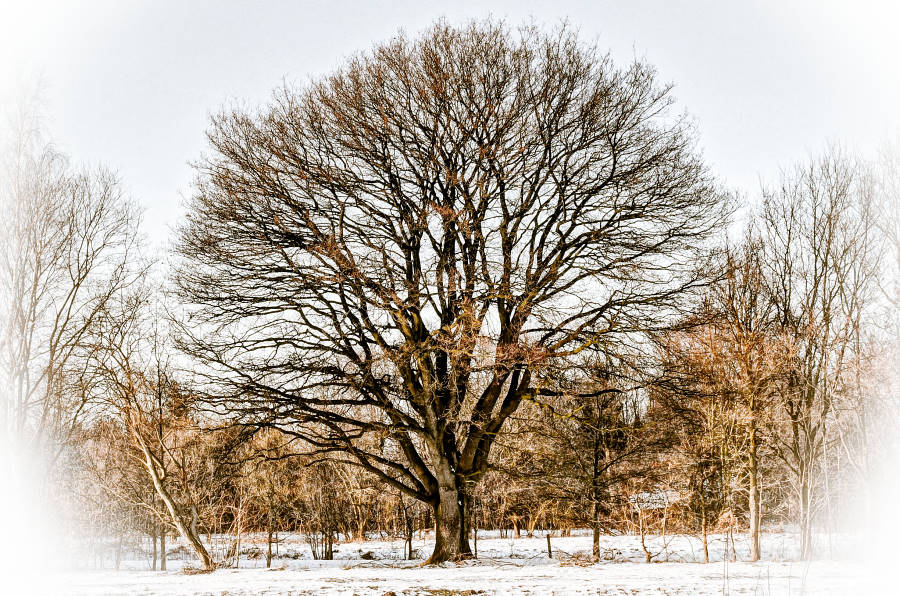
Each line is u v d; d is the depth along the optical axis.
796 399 25.50
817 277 25.62
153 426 24.45
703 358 25.55
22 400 24.81
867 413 23.23
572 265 21.25
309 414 21.27
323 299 20.88
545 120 20.64
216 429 21.06
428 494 22.34
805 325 25.48
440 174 20.62
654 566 20.28
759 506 23.88
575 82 20.88
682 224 21.28
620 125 20.88
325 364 21.17
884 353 22.45
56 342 25.52
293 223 20.52
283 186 20.34
